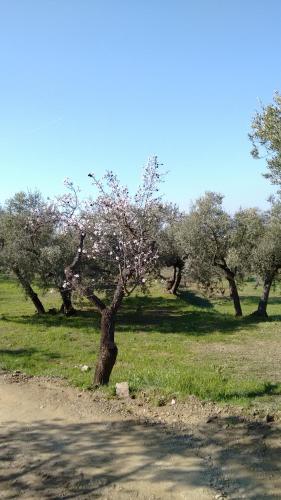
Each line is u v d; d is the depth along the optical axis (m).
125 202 12.43
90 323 29.19
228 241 33.12
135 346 22.69
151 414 9.38
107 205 12.40
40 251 29.19
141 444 7.90
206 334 26.56
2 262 29.28
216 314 35.66
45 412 9.83
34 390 11.69
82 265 24.34
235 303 34.62
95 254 14.32
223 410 9.33
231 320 32.16
